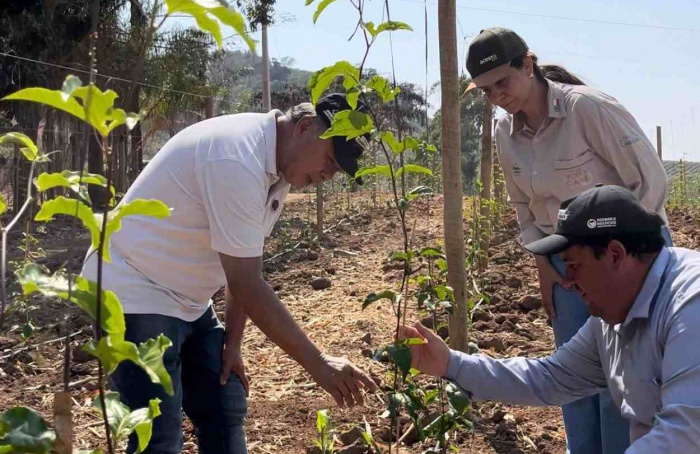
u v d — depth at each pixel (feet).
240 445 9.60
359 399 8.52
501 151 11.50
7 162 36.04
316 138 8.29
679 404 6.52
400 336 8.84
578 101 10.17
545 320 20.51
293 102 93.91
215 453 9.53
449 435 12.76
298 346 8.38
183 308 8.73
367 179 46.01
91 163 37.73
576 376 8.77
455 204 12.84
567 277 7.64
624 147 9.96
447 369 8.86
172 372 8.50
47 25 46.37
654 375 7.37
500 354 17.92
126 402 8.23
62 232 36.17
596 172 10.44
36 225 34.81
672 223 38.32
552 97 10.38
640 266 7.26
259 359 17.46
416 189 8.36
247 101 82.17
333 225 38.93
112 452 4.25
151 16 3.54
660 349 7.19
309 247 32.55
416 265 26.58
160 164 8.43
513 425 13.79
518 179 11.24
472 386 8.86
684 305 6.86
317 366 8.37
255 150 8.18
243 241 8.05
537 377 8.83
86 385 15.76
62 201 4.09
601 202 7.27
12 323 18.63
